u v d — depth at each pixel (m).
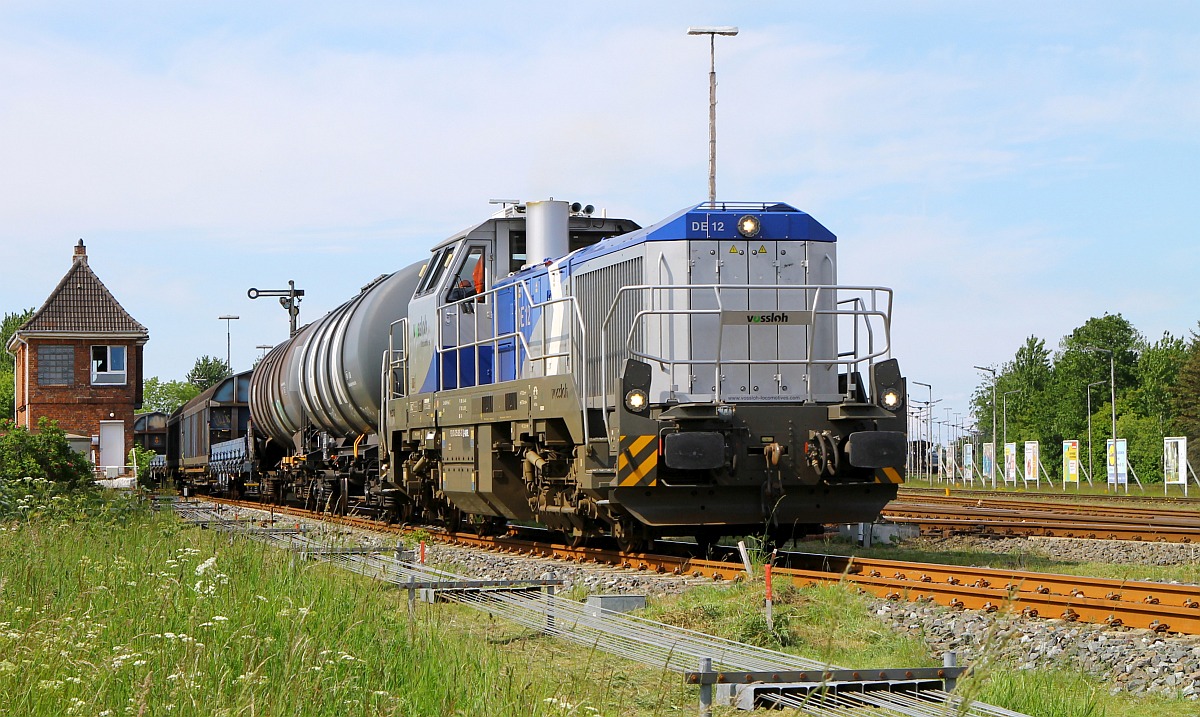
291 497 29.09
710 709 6.24
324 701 6.17
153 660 6.55
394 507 20.64
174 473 49.12
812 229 13.95
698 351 13.55
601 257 14.56
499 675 6.91
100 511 18.00
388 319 20.81
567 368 14.88
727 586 11.17
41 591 8.72
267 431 30.69
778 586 10.50
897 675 6.69
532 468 15.00
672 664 7.25
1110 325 97.81
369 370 20.66
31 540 11.67
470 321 17.27
